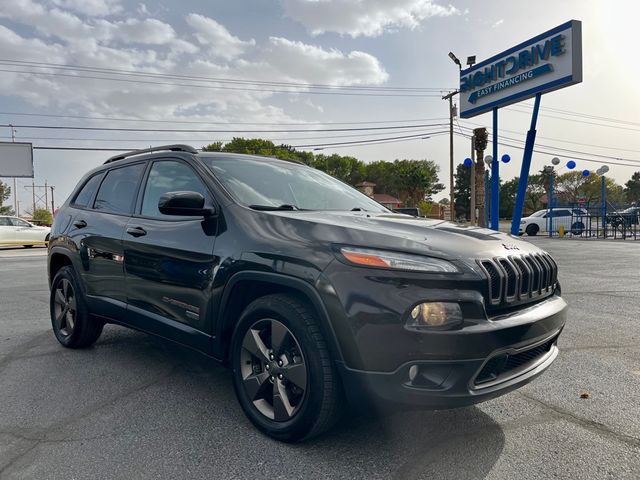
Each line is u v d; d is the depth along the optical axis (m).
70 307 4.38
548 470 2.34
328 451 2.52
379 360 2.24
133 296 3.58
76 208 4.52
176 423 2.85
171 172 3.62
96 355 4.23
